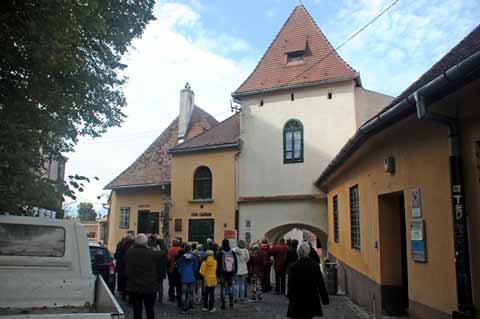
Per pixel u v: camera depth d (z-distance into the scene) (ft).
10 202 23.35
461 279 20.47
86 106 28.40
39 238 21.75
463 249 20.56
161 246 46.96
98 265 42.34
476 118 20.29
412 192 26.76
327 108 77.15
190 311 41.01
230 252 43.24
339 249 57.77
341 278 56.03
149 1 29.53
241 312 40.83
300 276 25.05
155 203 95.40
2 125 21.39
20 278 20.84
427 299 24.68
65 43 20.88
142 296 29.32
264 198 77.77
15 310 20.57
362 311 39.42
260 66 85.25
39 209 25.75
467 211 20.76
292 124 79.15
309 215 74.79
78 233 22.45
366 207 37.68
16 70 21.84
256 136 81.00
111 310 18.20
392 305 32.63
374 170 34.71
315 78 78.28
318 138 76.79
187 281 40.88
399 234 33.35
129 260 29.48
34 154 23.97
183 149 86.12
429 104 20.47
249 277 57.31
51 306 21.13
